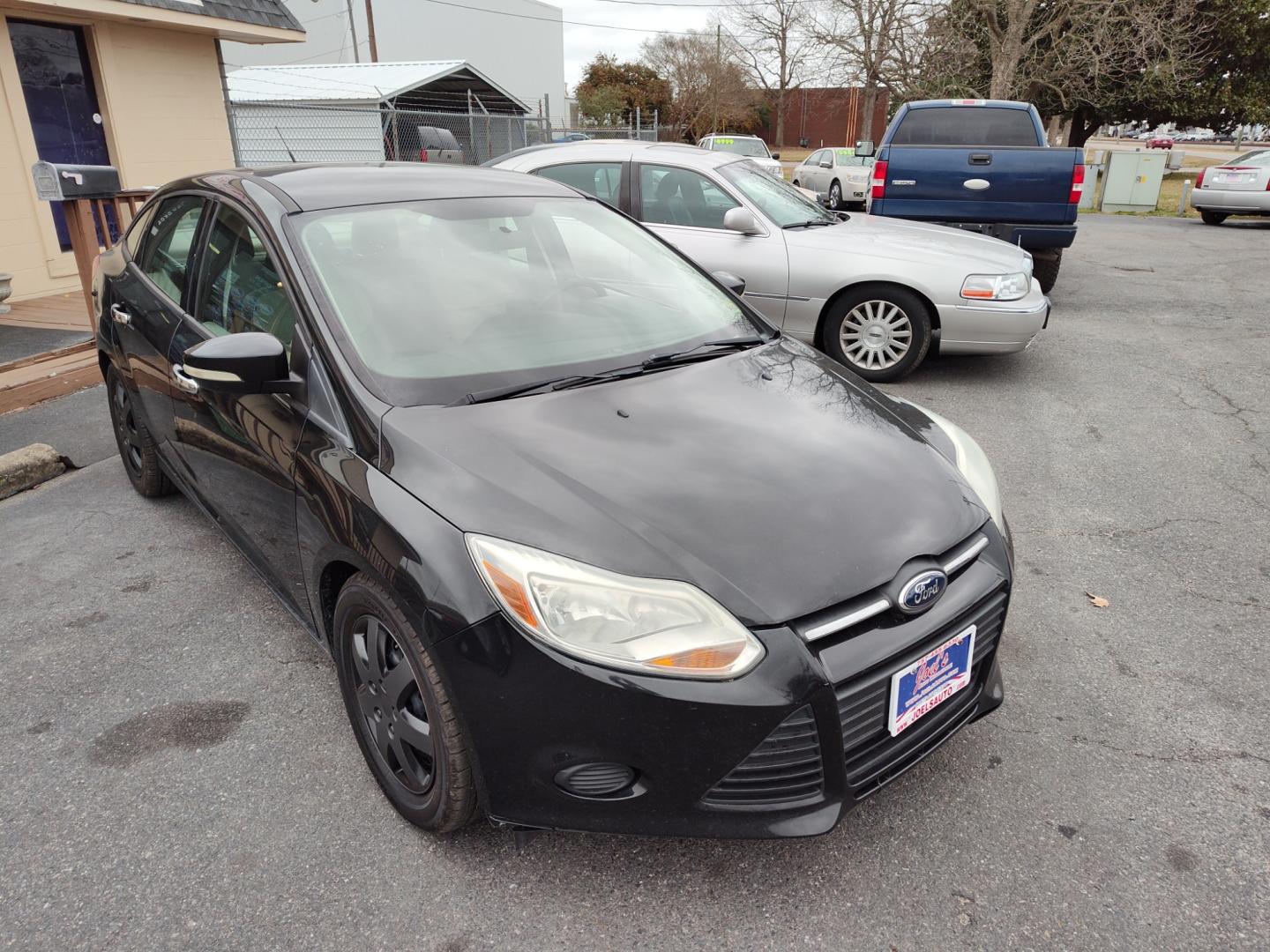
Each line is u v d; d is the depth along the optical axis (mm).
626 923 1967
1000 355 6977
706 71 51906
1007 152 7695
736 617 1811
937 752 2529
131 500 4258
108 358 4039
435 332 2529
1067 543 3826
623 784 1872
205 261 3090
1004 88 22797
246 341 2322
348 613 2240
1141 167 19766
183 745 2545
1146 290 9719
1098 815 2283
